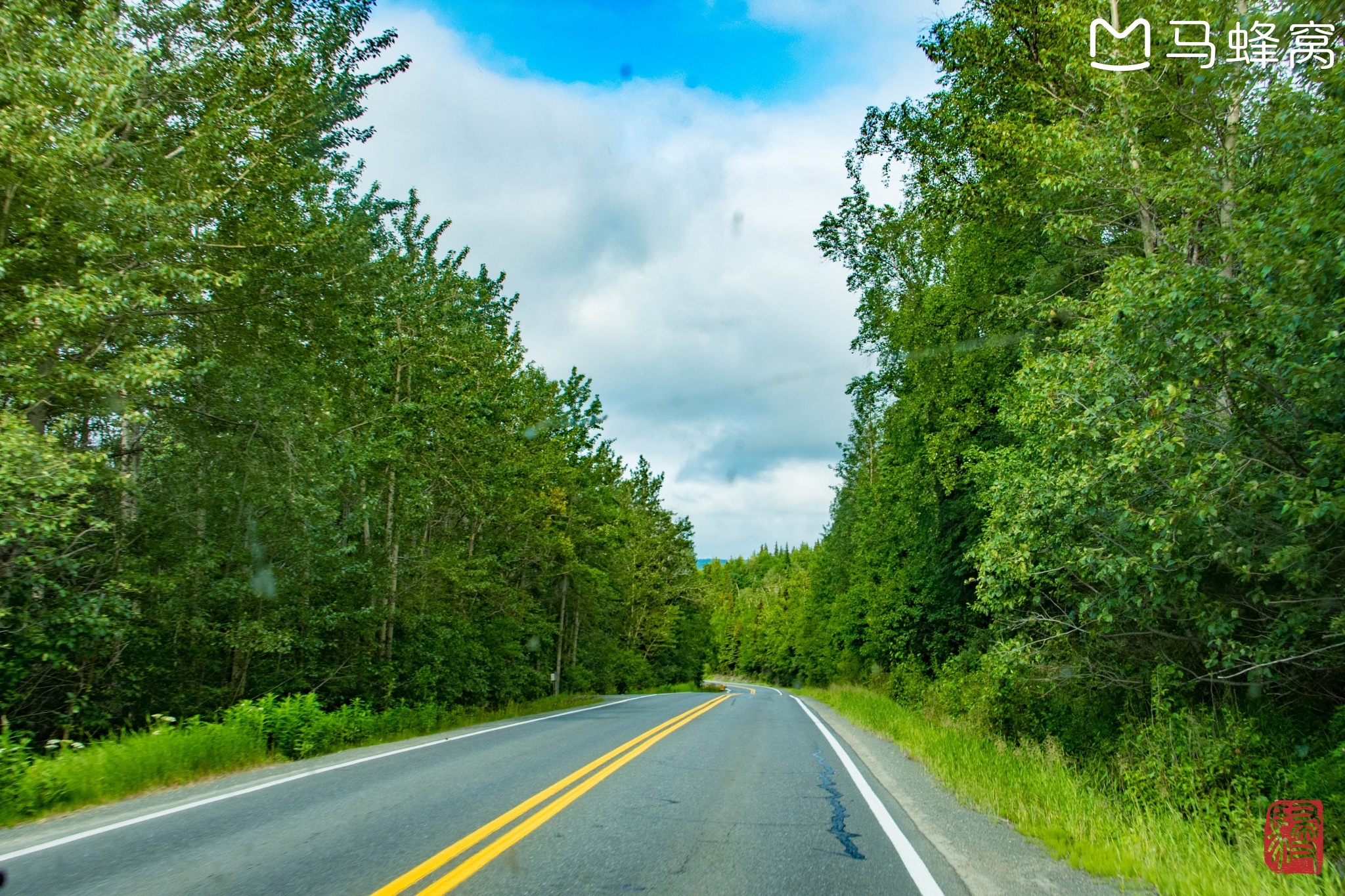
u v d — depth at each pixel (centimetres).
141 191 1286
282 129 1559
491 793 894
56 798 845
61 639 1183
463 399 2278
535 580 3578
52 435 1148
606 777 1016
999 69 1691
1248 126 1026
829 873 585
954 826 765
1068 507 1064
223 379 1550
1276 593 932
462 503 2556
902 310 2319
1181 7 1183
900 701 2777
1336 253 714
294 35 1553
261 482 1578
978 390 1998
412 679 2167
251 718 1265
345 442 1780
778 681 10050
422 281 2261
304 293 1622
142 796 905
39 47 1142
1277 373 798
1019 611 1371
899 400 2420
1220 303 835
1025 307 1553
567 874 567
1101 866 598
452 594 2444
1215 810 902
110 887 528
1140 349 914
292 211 1606
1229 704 1109
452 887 530
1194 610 974
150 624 1457
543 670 3706
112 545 1412
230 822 733
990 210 1727
